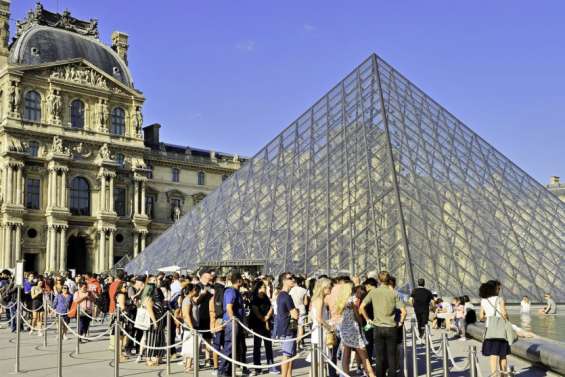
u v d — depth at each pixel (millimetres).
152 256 62531
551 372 21719
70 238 110312
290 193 51906
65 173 106750
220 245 53125
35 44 109250
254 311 24484
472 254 41781
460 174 49906
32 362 27219
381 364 19688
